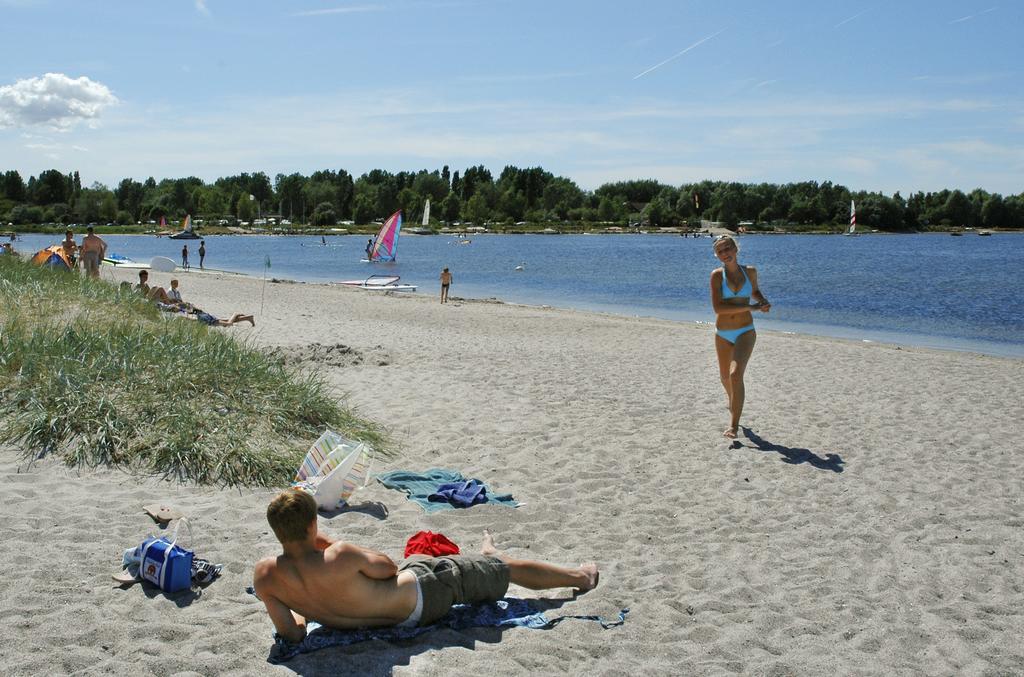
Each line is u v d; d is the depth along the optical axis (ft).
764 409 33.96
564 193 531.50
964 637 14.83
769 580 17.21
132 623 13.79
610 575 17.13
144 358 27.32
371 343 52.16
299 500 12.99
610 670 13.10
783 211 504.84
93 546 16.78
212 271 151.12
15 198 512.22
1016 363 51.72
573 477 24.17
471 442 27.66
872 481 24.35
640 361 47.55
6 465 20.75
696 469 25.29
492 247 304.91
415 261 207.82
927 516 21.38
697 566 17.87
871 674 13.43
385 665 12.71
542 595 16.06
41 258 67.97
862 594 16.69
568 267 185.98
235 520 19.07
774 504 22.21
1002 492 23.56
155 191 536.01
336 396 33.22
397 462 25.22
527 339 59.72
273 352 42.32
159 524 18.29
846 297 117.19
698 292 125.39
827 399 36.29
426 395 34.81
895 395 37.47
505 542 18.80
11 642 12.87
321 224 477.36
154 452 22.16
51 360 26.17
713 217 491.31
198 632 13.64
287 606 13.32
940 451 27.84
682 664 13.46
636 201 572.10
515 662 13.10
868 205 518.37
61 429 22.62
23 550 16.26
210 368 27.68
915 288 132.16
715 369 44.78
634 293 123.54
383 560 13.37
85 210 481.05
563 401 34.63
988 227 540.52
